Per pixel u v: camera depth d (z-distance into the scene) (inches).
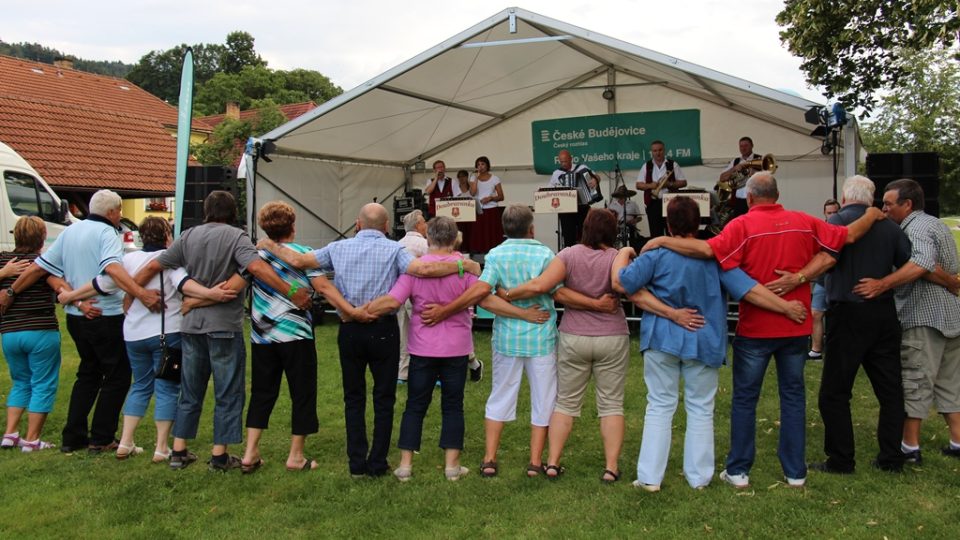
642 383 248.8
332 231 469.4
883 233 156.5
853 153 301.7
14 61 1018.1
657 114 447.8
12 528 140.2
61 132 746.8
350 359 162.9
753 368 152.8
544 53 379.9
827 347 162.6
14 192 437.7
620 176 457.4
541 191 339.0
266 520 142.9
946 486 152.9
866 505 143.1
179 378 170.7
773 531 133.3
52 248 181.6
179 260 167.3
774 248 148.4
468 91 414.3
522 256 161.2
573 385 161.8
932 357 167.3
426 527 138.7
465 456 179.8
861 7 421.1
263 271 161.0
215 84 1985.7
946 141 926.4
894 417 160.9
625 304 369.1
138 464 175.0
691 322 148.6
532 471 163.3
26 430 205.6
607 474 159.2
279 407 226.2
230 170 407.5
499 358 165.0
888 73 452.1
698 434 153.4
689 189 342.3
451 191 442.0
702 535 132.3
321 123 391.9
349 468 165.9
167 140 839.1
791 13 447.2
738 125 437.4
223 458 169.3
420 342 161.6
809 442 184.5
